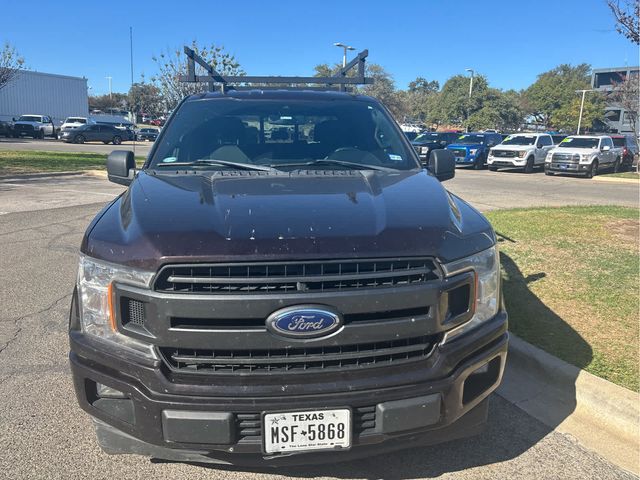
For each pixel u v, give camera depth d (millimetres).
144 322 2309
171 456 2547
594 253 6875
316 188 2928
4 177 15680
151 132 47062
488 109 60938
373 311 2285
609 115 60906
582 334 4426
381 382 2328
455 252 2455
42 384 3859
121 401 2488
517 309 4996
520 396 3732
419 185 3131
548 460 3059
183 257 2229
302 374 2303
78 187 14469
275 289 2244
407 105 72375
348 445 2324
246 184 3002
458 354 2455
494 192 16219
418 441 2613
